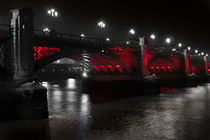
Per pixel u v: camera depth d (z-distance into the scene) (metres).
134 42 59.47
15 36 28.88
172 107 37.62
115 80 64.06
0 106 26.92
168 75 84.75
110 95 53.31
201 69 104.94
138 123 26.92
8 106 26.89
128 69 56.91
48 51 37.97
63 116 30.20
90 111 33.81
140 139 21.31
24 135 22.23
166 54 71.25
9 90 27.00
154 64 79.06
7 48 29.33
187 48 88.44
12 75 28.42
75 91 60.88
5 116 26.75
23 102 26.84
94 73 71.50
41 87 27.72
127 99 46.88
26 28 29.66
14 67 28.62
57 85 78.12
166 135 22.44
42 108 27.44
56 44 38.28
